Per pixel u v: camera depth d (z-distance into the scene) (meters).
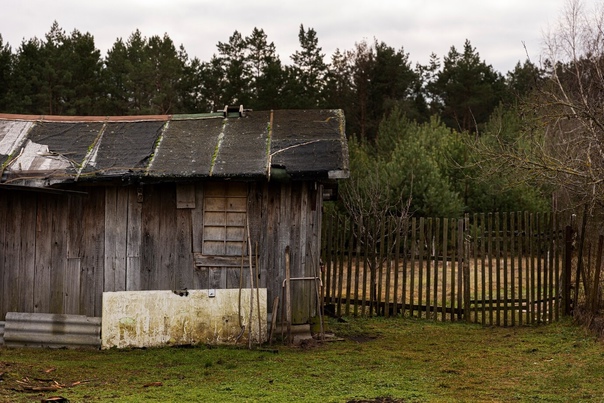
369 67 43.12
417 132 29.08
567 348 9.30
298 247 9.56
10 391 6.50
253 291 9.41
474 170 22.81
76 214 9.48
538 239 11.95
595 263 11.28
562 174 12.68
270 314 9.51
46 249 9.49
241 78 35.69
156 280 9.48
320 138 10.18
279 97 34.28
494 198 23.17
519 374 7.76
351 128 41.75
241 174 9.09
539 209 23.31
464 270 12.01
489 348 9.46
